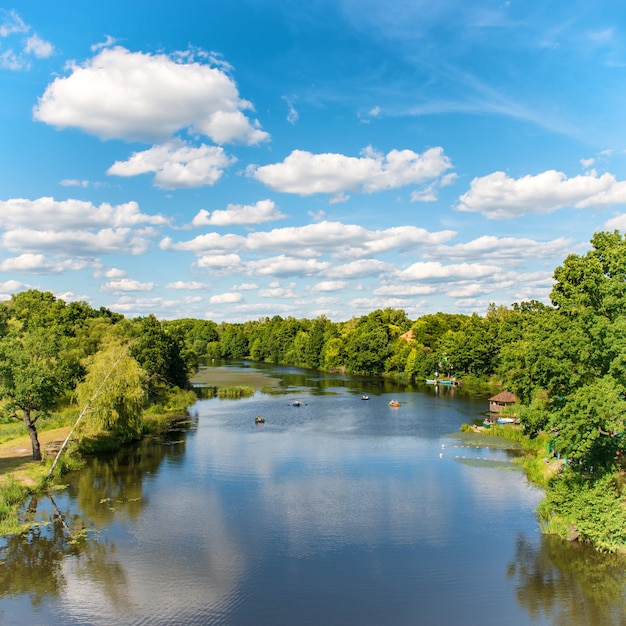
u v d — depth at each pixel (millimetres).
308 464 54719
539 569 31375
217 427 76750
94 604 27828
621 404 33250
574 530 35625
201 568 31609
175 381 112000
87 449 60719
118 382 61688
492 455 58250
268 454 59250
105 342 89625
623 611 26984
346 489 46156
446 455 58219
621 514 33969
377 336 166250
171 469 53094
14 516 39375
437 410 90500
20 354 53844
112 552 33844
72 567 31891
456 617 26453
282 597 28297
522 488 46125
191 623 25969
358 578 30328
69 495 45031
